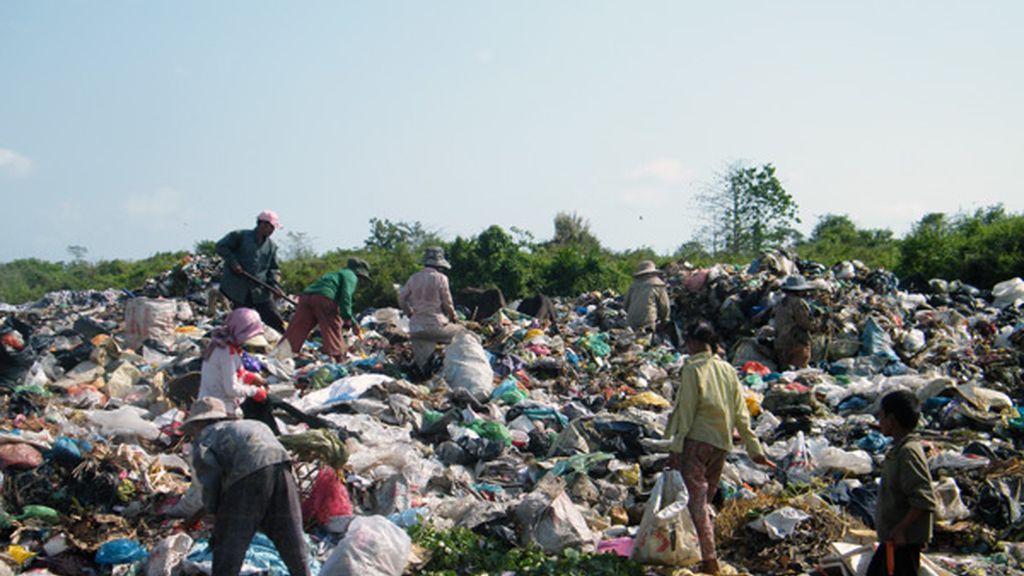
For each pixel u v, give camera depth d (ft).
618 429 28.02
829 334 42.24
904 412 16.49
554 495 21.56
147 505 22.25
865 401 33.01
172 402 29.76
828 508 22.74
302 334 37.70
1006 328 45.34
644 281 47.75
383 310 51.52
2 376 29.12
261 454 17.31
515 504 22.24
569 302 62.49
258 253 40.65
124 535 21.09
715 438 20.03
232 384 21.85
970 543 21.95
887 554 16.34
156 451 25.70
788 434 29.35
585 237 104.83
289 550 17.53
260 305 40.96
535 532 21.09
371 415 29.48
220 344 21.94
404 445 26.03
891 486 16.48
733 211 120.67
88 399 30.55
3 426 25.80
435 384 34.68
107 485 22.21
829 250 92.22
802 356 40.42
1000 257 65.05
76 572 19.76
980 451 26.20
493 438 28.02
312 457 20.48
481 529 21.56
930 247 70.49
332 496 21.22
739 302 47.93
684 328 50.11
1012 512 22.48
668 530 19.47
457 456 27.04
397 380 32.71
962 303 53.83
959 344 43.47
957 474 24.50
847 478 25.32
